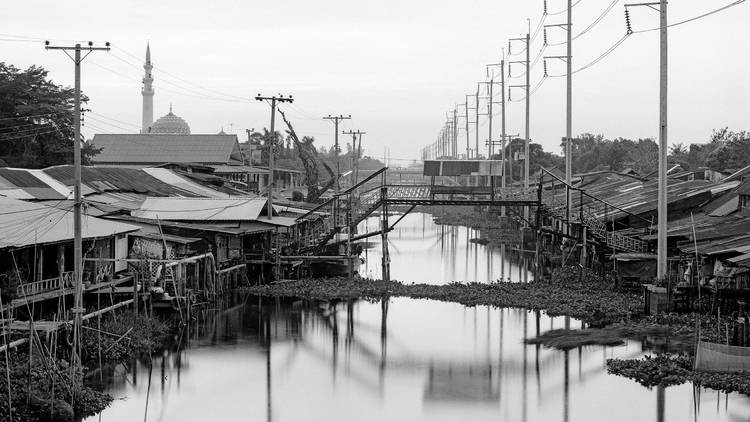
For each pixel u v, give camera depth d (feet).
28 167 238.89
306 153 366.02
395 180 490.49
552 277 202.59
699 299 140.56
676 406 100.37
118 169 238.68
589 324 150.41
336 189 301.22
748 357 109.91
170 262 147.74
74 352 101.09
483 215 463.83
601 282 189.88
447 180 418.10
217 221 201.67
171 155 361.10
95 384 110.01
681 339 130.31
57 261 137.28
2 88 244.42
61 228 136.67
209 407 103.14
